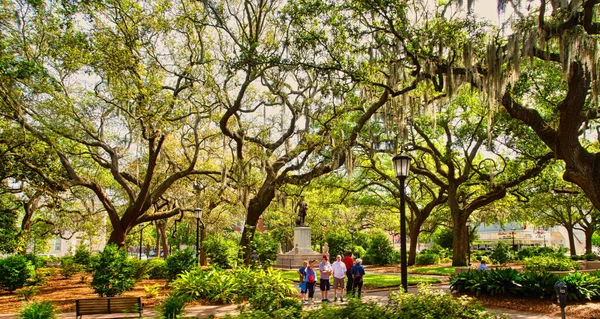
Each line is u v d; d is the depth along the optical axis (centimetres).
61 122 2136
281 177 2367
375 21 1759
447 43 1585
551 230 7938
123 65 2031
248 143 2570
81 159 3014
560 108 1458
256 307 1132
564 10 1269
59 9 1800
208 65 2269
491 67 1443
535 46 1441
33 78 1911
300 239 3384
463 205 3556
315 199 4572
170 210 3064
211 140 2914
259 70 1978
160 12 2105
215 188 3222
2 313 1438
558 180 3038
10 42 1916
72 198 3206
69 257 3212
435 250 4556
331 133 2222
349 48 1781
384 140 2598
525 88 2092
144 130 2241
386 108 2098
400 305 927
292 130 2370
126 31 2072
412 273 2925
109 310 1206
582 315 1218
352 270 1608
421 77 1698
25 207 3225
